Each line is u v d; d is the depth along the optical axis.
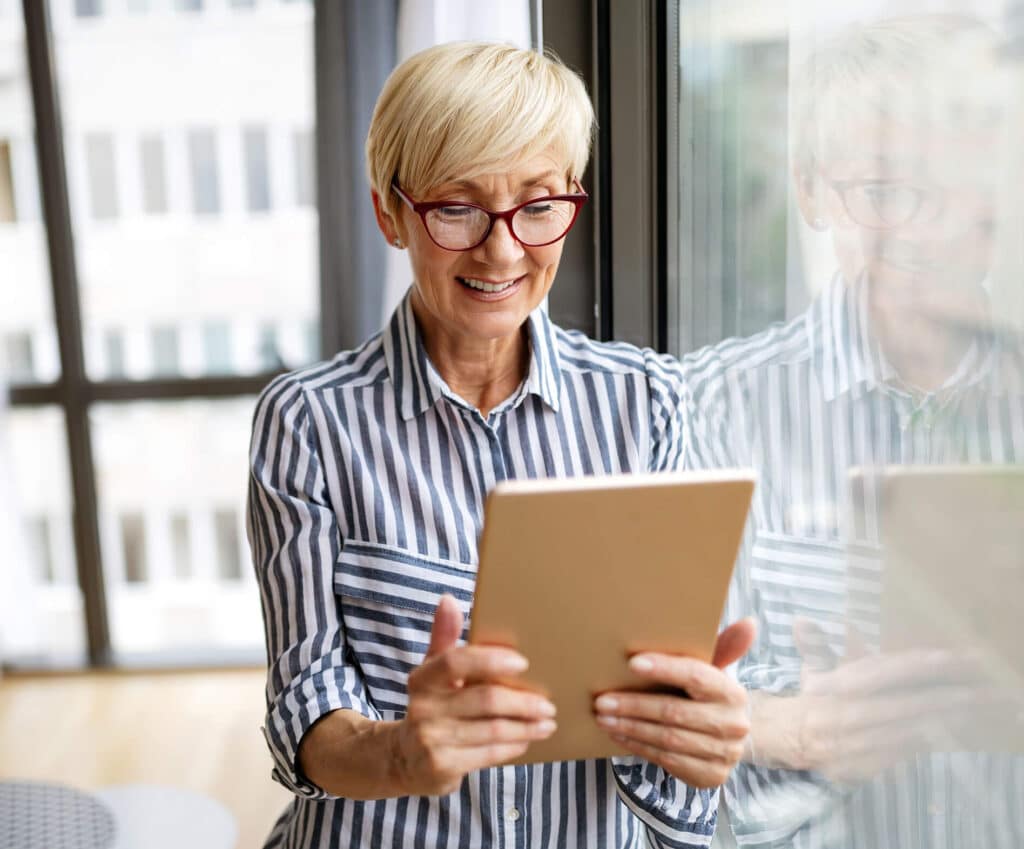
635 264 1.23
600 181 1.23
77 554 3.37
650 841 1.05
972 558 0.63
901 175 0.68
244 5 3.09
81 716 3.12
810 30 0.82
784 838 0.98
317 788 0.94
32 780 2.76
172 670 3.39
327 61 2.97
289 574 1.00
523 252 0.94
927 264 0.65
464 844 1.01
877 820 0.78
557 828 1.03
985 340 0.59
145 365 3.32
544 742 0.81
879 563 0.76
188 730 3.02
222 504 3.41
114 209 3.21
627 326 1.25
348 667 0.99
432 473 1.03
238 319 3.29
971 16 0.58
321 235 3.11
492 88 0.89
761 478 0.99
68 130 3.15
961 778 0.66
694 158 1.15
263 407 1.07
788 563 0.93
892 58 0.68
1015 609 0.59
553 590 0.71
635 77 1.19
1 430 3.19
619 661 0.77
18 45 3.07
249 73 3.13
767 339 0.96
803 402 0.88
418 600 1.00
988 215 0.58
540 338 1.04
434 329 1.03
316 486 1.02
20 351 3.27
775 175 0.91
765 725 1.01
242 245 3.25
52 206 3.13
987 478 0.60
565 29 1.20
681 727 0.77
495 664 0.72
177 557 3.44
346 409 1.04
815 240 0.83
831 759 0.86
